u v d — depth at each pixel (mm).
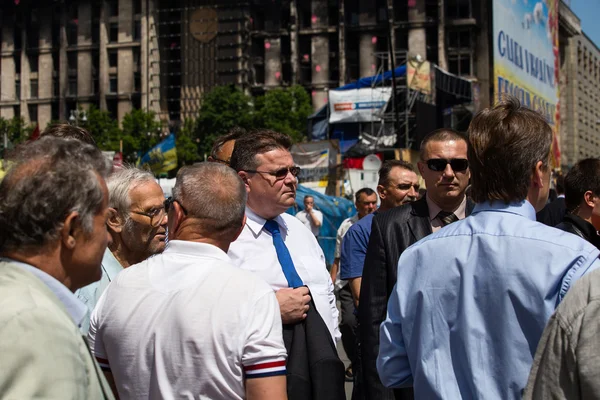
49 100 100812
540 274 2166
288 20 93312
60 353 1751
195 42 94125
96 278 2086
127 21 97500
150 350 2566
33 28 102625
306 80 92625
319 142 29188
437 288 2369
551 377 1785
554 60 47719
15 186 1911
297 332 3258
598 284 1765
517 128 2338
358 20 90625
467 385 2275
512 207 2359
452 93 46938
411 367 2447
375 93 45219
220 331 2492
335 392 3146
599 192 4262
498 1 35156
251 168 3738
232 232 2803
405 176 5973
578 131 102062
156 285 2662
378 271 3834
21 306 1757
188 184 2783
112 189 3664
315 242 4078
